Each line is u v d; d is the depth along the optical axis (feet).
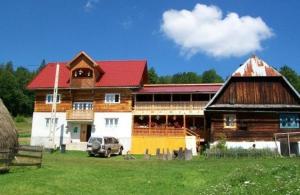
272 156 116.26
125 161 110.93
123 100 167.94
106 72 178.60
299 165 70.69
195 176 76.69
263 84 140.87
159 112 163.32
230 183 63.21
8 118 93.97
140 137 159.74
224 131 136.98
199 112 159.94
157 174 79.20
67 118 169.58
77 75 174.29
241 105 138.31
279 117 136.26
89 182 70.18
